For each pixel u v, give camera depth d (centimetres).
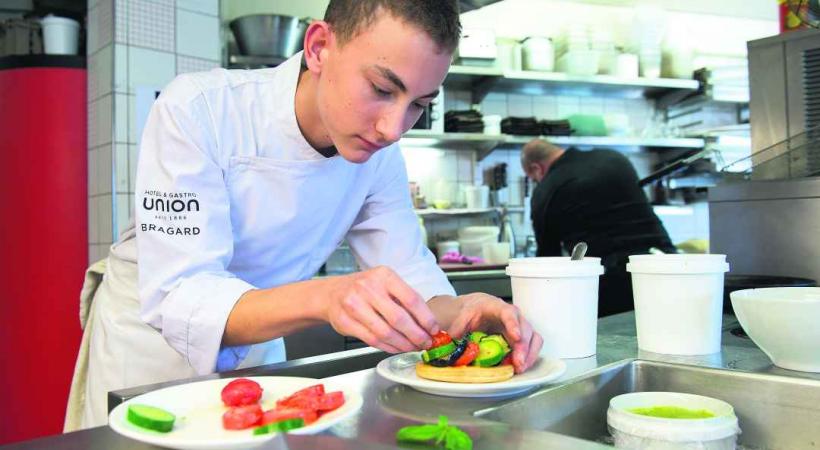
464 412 67
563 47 381
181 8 259
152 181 94
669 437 68
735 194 154
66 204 254
